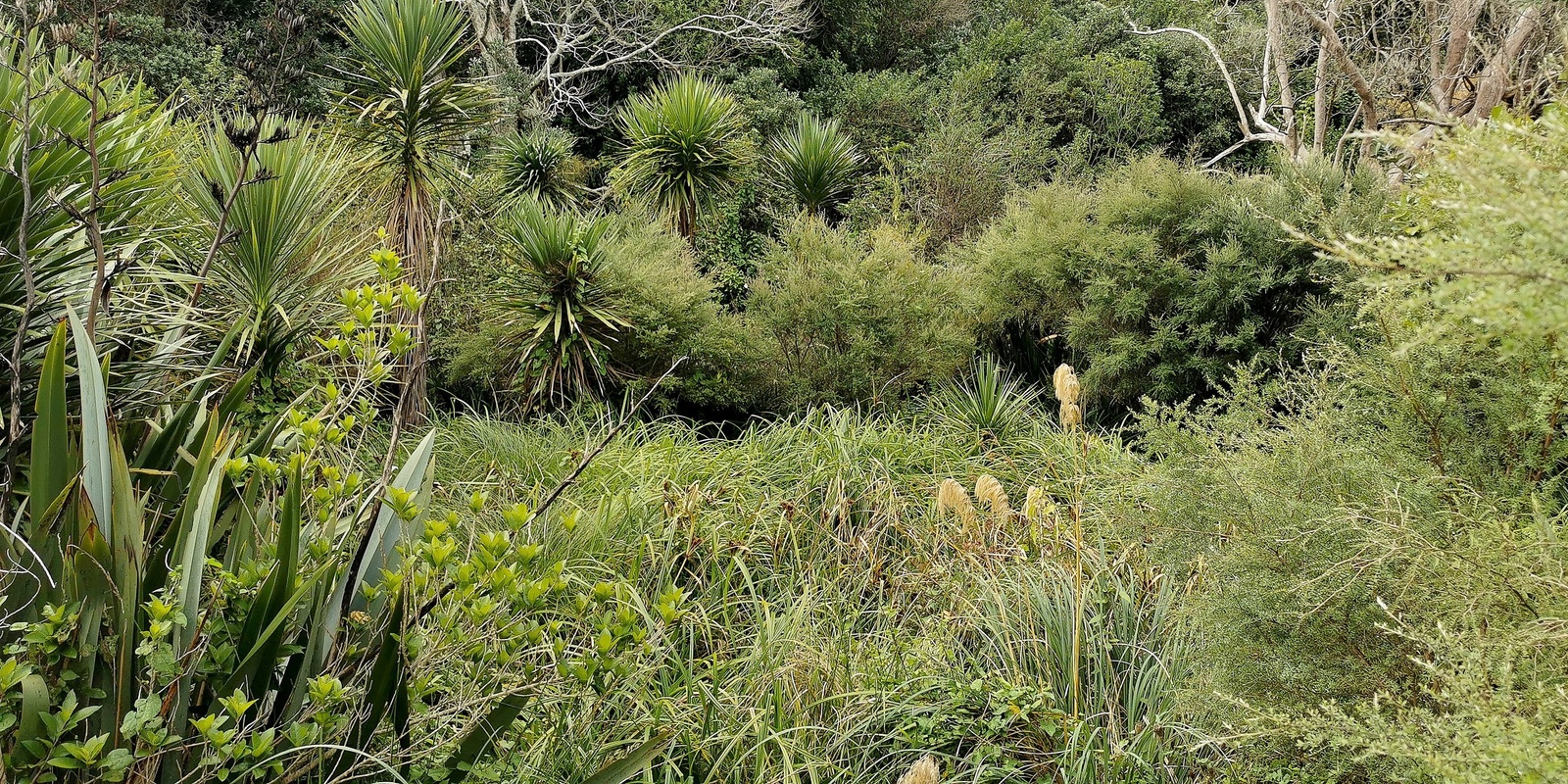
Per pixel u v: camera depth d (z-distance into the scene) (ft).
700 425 23.40
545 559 12.93
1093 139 62.13
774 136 55.01
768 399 26.37
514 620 7.79
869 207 47.11
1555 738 4.71
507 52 52.75
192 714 7.23
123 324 11.22
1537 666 6.05
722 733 9.70
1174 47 64.64
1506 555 6.38
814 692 10.93
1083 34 67.51
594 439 19.47
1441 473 8.04
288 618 7.42
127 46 41.88
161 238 13.20
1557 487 7.84
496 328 24.70
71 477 7.59
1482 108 24.08
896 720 10.61
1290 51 44.45
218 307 14.83
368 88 23.48
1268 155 39.50
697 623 12.12
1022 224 28.89
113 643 6.84
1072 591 11.55
